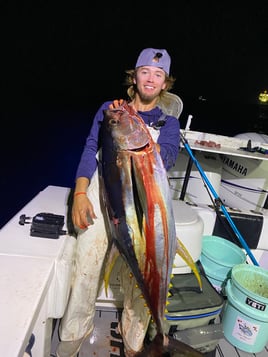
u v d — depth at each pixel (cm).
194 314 174
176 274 204
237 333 195
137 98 154
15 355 90
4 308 106
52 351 170
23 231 162
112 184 125
